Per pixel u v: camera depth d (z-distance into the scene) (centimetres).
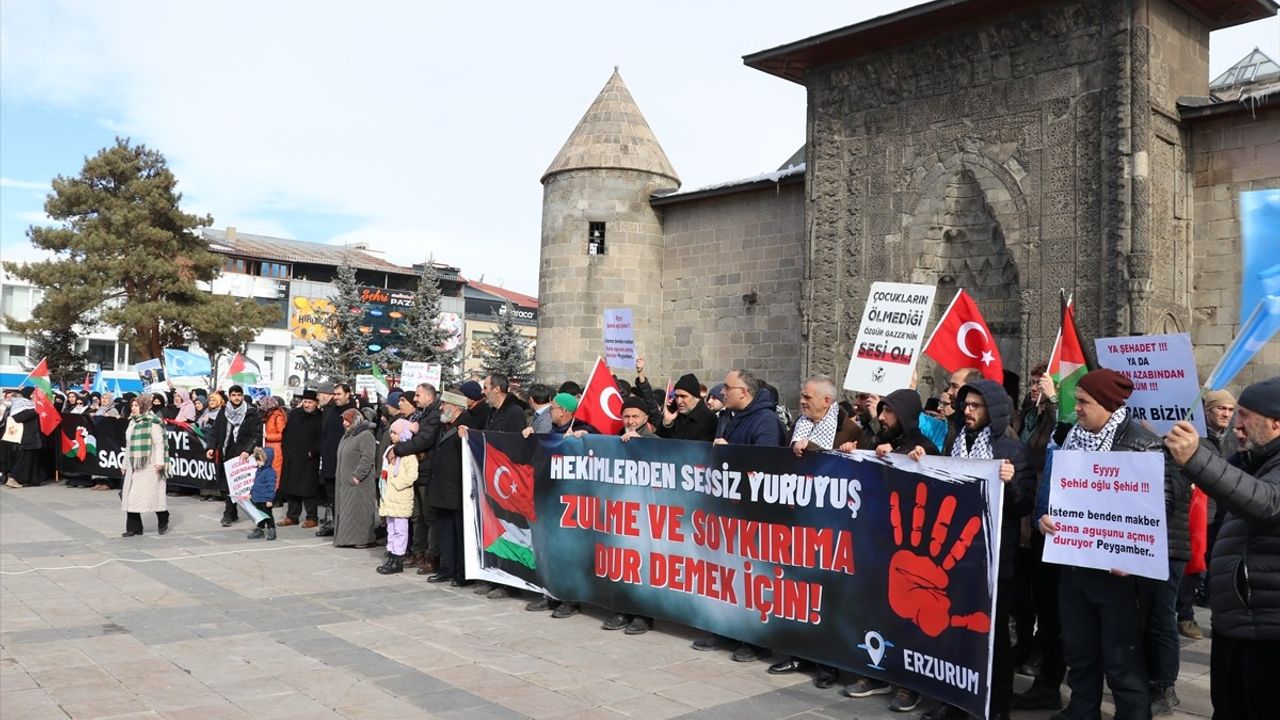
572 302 2398
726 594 730
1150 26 1484
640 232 2398
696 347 2325
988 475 562
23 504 1680
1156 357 592
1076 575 536
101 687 636
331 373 4544
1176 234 1528
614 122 2453
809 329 1903
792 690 649
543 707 602
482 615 869
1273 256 436
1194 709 625
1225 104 1488
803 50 1834
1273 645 427
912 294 753
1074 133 1541
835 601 654
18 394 2006
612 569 823
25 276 3891
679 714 592
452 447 1005
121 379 3092
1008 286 1683
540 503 894
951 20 1659
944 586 584
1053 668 629
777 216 2169
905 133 1784
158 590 957
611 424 896
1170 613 612
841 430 727
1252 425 448
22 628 799
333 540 1286
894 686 657
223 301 4081
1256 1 1534
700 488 752
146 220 3959
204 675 666
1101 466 496
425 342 4653
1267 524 425
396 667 690
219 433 1595
